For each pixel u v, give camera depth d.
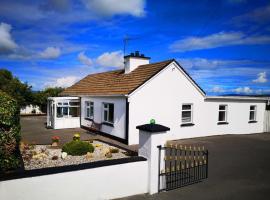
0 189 5.15
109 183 6.43
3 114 6.08
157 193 7.06
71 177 5.89
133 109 14.84
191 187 7.63
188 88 17.25
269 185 8.07
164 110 16.12
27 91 35.00
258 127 21.80
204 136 18.34
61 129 20.11
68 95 23.42
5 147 5.95
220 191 7.41
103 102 17.55
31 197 5.47
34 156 9.38
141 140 7.26
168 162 9.84
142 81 15.33
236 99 20.06
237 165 10.44
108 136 16.84
